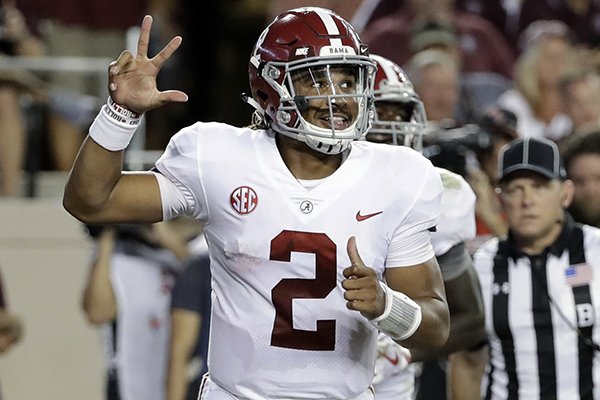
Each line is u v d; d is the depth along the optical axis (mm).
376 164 12062
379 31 29719
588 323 16719
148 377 21906
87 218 11992
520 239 17031
